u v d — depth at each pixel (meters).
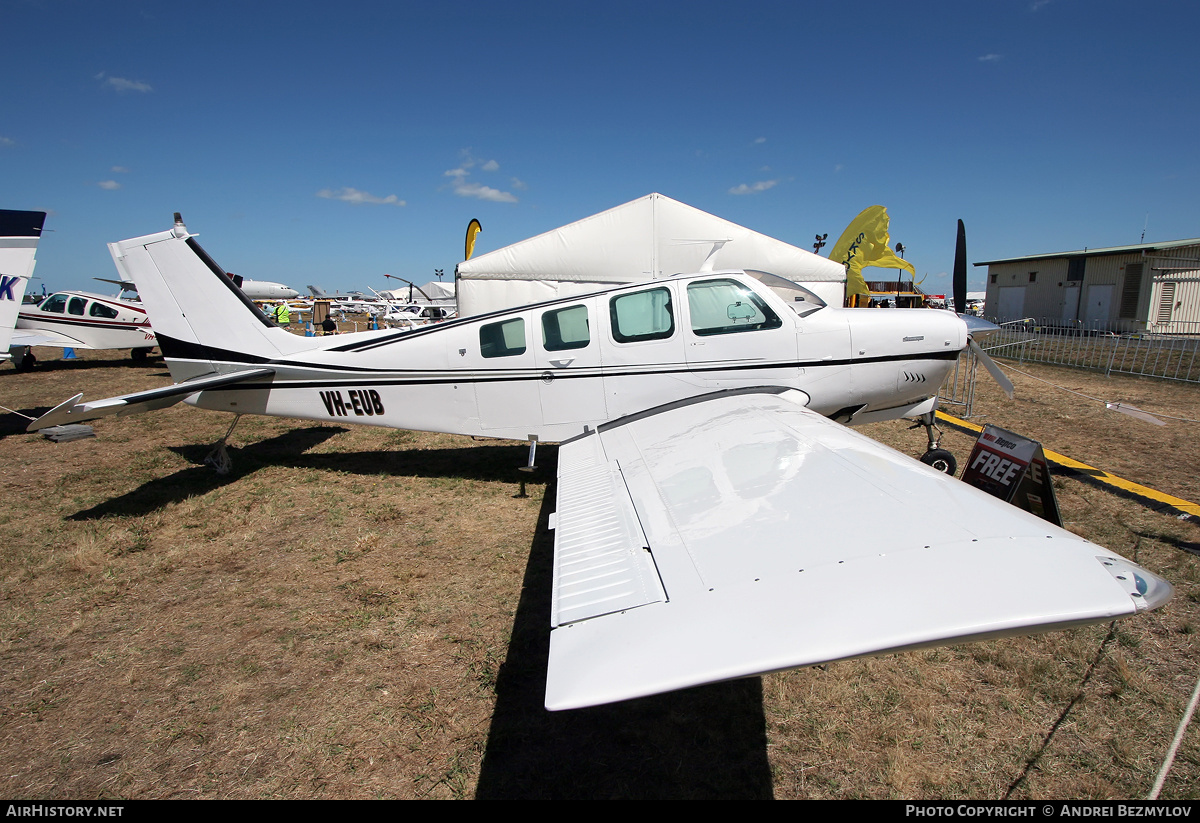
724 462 2.55
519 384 4.61
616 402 4.50
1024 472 3.83
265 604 3.22
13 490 5.02
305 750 2.21
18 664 2.72
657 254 9.23
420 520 4.36
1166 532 3.89
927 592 1.35
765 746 2.21
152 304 5.05
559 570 1.88
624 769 2.11
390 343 4.82
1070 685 2.47
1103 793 1.97
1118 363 12.43
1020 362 12.82
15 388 10.14
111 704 2.46
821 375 4.37
